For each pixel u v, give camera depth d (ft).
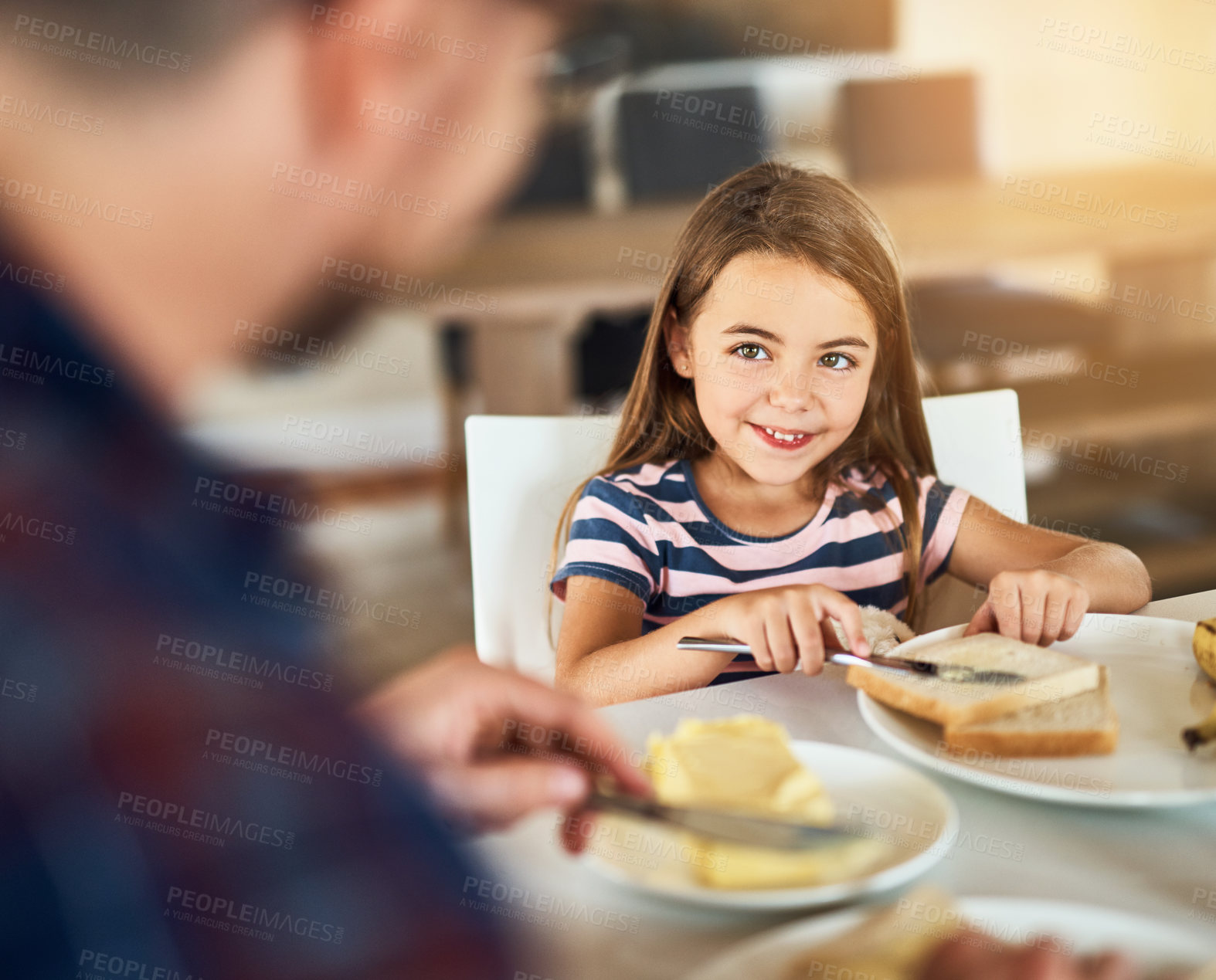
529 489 3.24
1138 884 1.41
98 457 0.71
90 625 0.70
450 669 1.75
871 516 3.40
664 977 1.24
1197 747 1.75
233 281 0.71
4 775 0.69
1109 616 2.35
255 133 0.68
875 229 3.29
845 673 2.13
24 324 0.67
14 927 0.69
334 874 0.80
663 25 10.69
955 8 11.72
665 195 11.00
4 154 0.66
